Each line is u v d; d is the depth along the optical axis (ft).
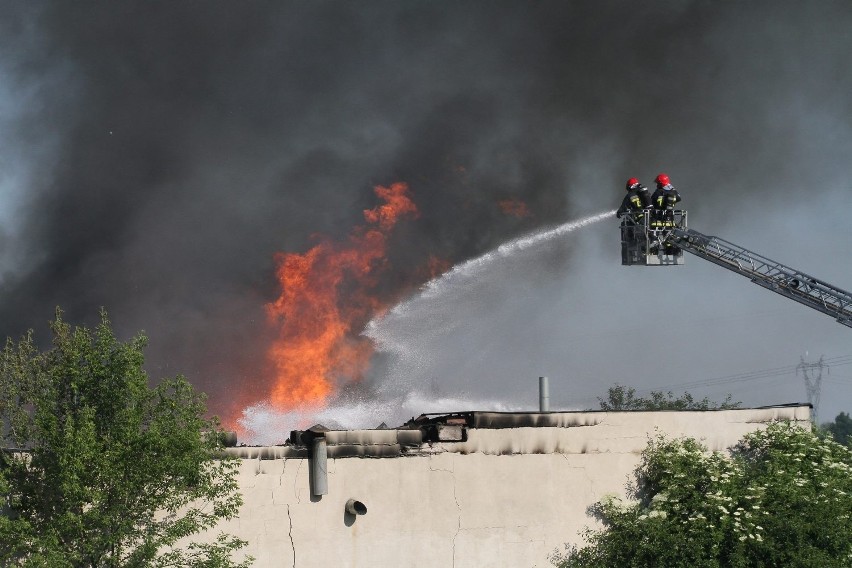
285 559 161.17
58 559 131.34
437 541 170.91
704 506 174.81
